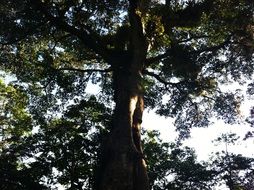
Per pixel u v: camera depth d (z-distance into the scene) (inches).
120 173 479.5
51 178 698.8
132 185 475.2
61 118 807.1
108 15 827.4
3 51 847.7
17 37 768.9
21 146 723.4
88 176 698.2
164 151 856.3
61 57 911.0
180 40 879.1
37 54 851.4
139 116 611.2
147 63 815.7
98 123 754.8
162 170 826.2
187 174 847.1
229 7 802.2
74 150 708.7
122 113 588.1
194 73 873.5
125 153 506.6
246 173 893.2
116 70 705.0
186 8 823.1
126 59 729.6
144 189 482.0
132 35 732.7
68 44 880.3
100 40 789.9
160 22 745.6
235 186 882.8
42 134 741.3
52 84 903.1
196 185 859.4
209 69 912.9
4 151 730.2
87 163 709.9
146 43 738.2
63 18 761.0
